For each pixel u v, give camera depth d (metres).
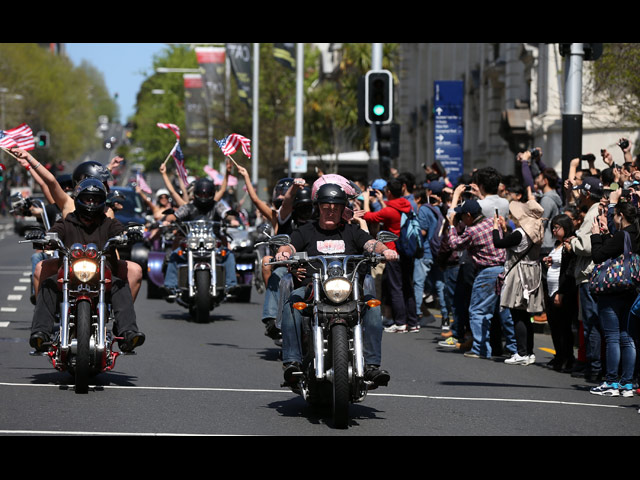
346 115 140.25
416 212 46.47
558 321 34.19
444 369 33.88
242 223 65.44
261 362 34.12
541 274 35.75
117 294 27.88
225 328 44.09
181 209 47.59
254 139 130.00
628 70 55.00
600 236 29.66
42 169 29.23
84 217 28.08
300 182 32.44
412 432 23.47
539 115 84.69
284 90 153.00
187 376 30.78
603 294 29.64
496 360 36.47
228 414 25.00
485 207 37.09
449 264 41.69
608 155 38.66
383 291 45.47
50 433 22.27
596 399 28.89
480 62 114.75
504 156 105.44
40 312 27.31
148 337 40.41
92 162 30.11
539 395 29.25
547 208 40.25
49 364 32.50
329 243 25.02
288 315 24.75
